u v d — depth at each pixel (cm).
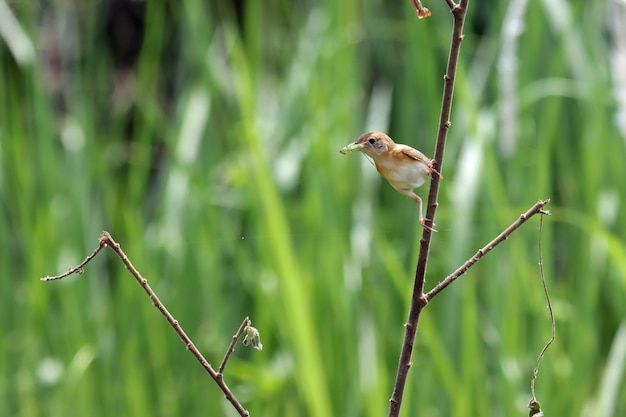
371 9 1154
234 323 1036
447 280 453
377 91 1209
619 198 1013
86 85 1213
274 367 977
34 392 998
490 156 918
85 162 1080
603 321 1021
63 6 1260
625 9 963
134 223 1054
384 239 1011
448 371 854
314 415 838
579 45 1016
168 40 1412
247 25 1187
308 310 846
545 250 951
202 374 988
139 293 1000
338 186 1004
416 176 472
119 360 991
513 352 876
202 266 1005
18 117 1132
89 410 970
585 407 945
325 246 951
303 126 1067
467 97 938
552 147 1102
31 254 1033
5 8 1149
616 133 1012
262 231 956
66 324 1002
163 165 1295
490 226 917
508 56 971
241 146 1094
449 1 414
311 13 1159
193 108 1115
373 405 867
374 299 952
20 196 1083
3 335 1027
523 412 894
